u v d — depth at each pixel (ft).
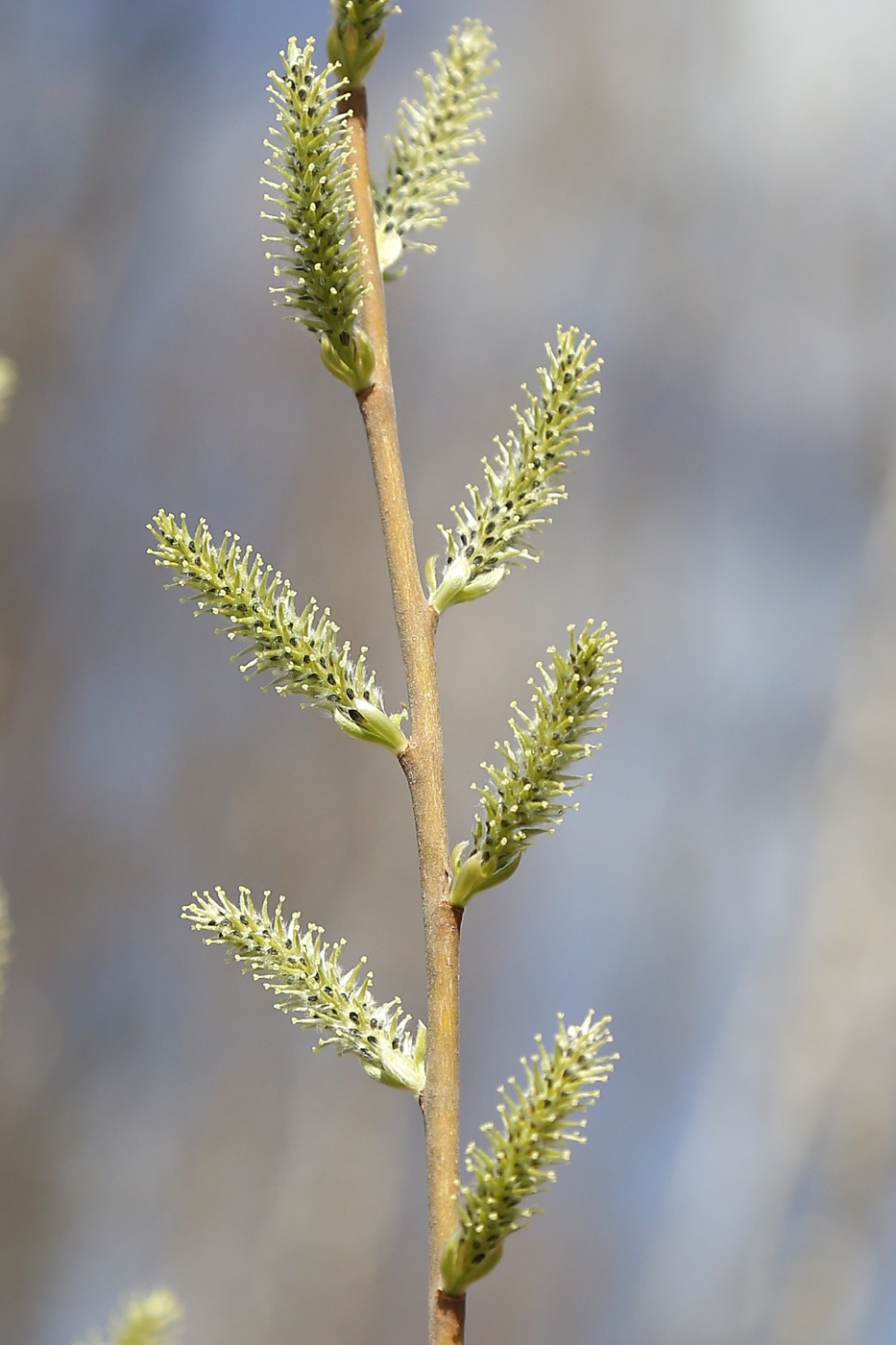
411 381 47.24
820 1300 39.24
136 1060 39.75
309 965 7.97
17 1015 38.55
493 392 47.75
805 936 42.65
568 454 8.56
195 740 41.52
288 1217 39.22
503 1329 43.50
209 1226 38.78
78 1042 39.22
